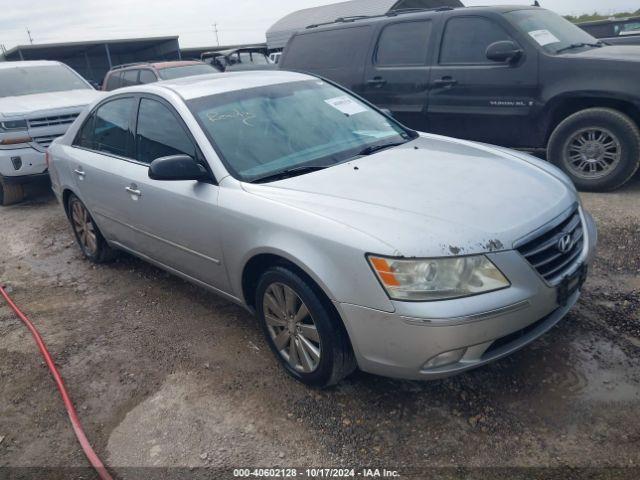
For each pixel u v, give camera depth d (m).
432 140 3.80
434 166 3.18
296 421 2.73
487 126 5.93
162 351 3.48
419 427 2.61
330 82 4.26
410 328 2.37
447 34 6.07
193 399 2.98
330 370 2.74
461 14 5.98
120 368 3.35
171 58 25.47
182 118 3.48
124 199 3.95
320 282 2.57
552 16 6.23
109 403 3.04
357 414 2.74
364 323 2.48
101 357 3.49
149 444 2.70
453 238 2.41
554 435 2.48
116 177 3.98
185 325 3.77
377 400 2.82
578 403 2.65
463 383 2.87
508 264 2.43
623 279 3.76
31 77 8.55
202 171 3.22
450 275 2.36
